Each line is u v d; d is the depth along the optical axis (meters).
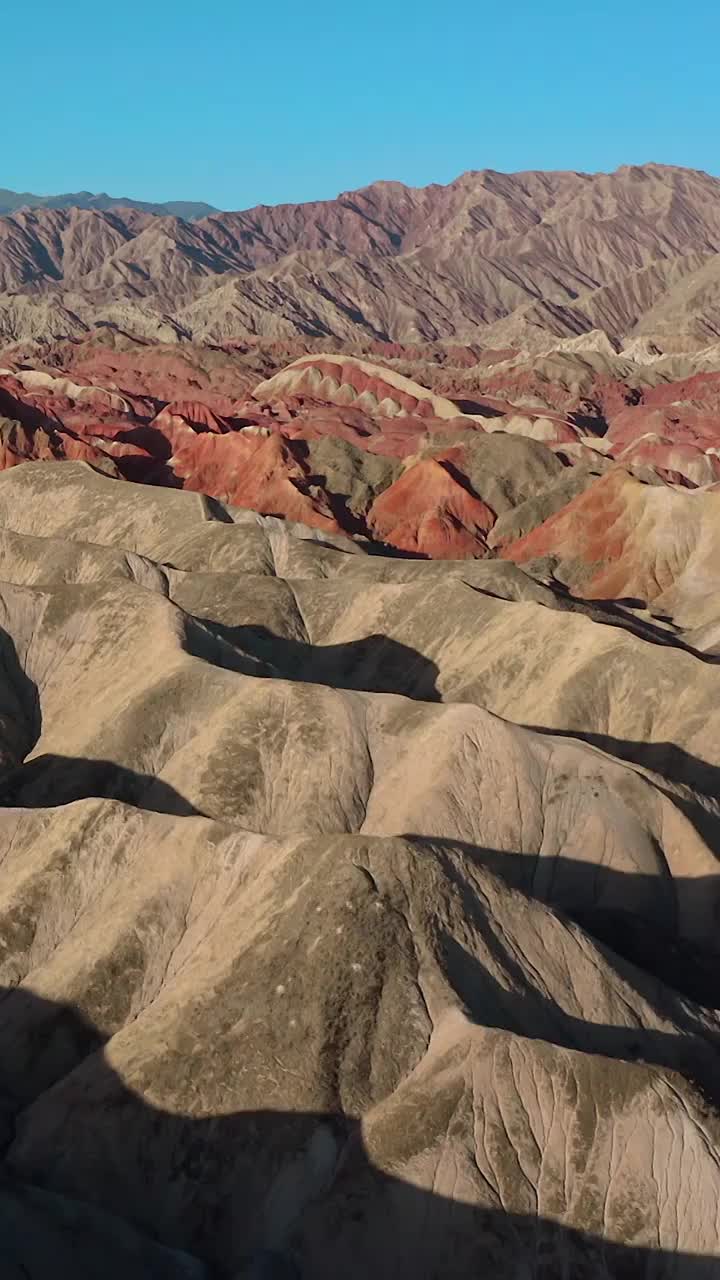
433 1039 27.95
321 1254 25.64
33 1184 26.91
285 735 42.84
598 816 41.47
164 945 31.64
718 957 39.62
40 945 32.50
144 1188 27.03
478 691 55.44
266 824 41.12
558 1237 25.64
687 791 44.31
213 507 80.38
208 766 42.47
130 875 33.34
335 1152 26.64
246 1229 26.22
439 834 40.28
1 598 50.03
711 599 79.56
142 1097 27.97
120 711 44.84
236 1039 28.36
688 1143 26.69
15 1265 22.22
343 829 41.09
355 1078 27.59
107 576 61.47
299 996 28.64
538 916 31.98
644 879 40.69
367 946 29.14
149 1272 24.28
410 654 59.09
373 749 42.97
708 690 51.38
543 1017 29.84
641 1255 25.69
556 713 52.28
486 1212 25.75
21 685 48.59
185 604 62.16
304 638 61.19
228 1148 27.06
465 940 30.09
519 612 57.88
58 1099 28.61
